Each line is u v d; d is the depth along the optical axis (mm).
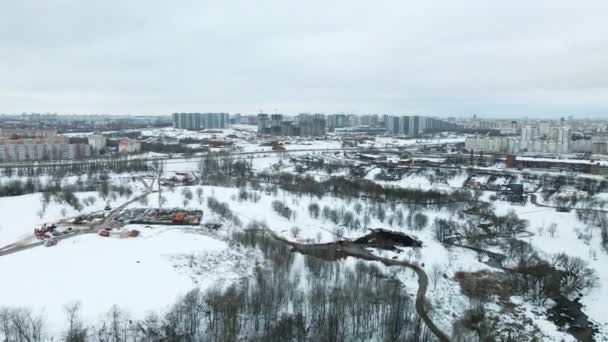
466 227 197875
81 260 140125
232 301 111188
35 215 194875
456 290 141000
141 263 139250
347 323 110188
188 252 150125
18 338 92000
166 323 106500
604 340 117250
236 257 151625
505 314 128125
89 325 101750
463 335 111562
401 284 140375
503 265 161375
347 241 180125
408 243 179000
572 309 131500
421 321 114750
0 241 161500
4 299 111625
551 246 178250
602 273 152625
